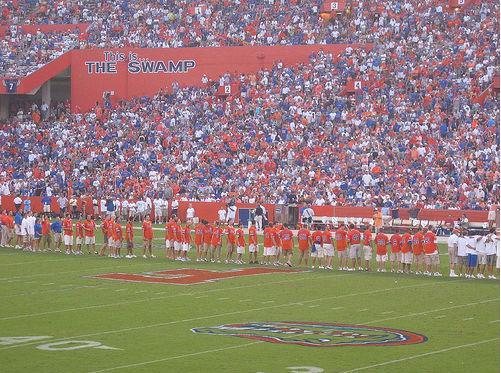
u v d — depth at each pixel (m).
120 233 50.16
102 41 86.31
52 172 75.50
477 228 56.75
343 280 41.22
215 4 86.19
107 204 69.69
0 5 91.44
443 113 69.56
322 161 69.38
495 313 32.84
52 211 72.75
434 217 60.94
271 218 65.56
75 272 43.97
